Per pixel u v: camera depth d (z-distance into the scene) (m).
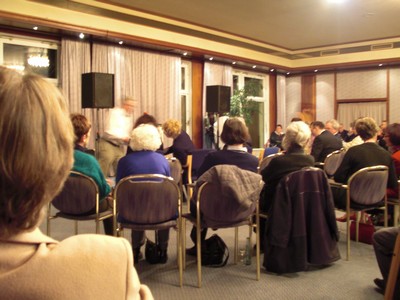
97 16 6.56
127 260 0.57
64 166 0.56
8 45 6.16
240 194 2.55
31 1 5.80
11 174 0.50
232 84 9.63
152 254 3.13
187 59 8.72
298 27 8.47
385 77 9.94
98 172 2.82
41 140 0.52
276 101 11.07
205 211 2.68
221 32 8.70
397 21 8.04
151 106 7.82
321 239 2.97
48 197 0.54
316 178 2.95
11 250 0.51
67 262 0.52
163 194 2.61
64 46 6.56
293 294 2.60
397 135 3.94
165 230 3.12
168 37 7.65
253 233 3.99
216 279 2.85
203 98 9.02
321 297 2.56
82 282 0.52
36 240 0.52
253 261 3.23
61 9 6.12
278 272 2.94
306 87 11.09
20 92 0.52
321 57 10.31
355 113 10.44
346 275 2.93
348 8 7.21
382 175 3.28
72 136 0.58
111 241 0.57
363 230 3.73
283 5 7.03
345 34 9.10
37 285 0.49
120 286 0.55
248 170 2.84
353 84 10.41
